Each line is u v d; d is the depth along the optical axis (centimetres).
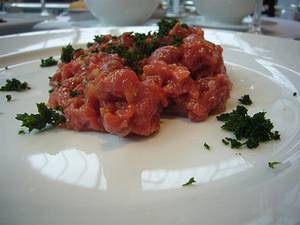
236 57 28
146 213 13
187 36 23
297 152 16
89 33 32
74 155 17
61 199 14
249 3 36
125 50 22
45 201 14
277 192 13
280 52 28
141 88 18
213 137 18
